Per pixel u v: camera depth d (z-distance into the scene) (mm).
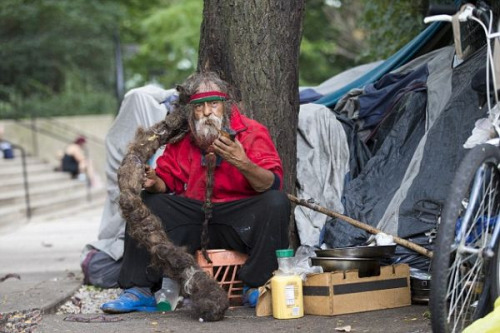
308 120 8023
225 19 7430
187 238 6730
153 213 6664
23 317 6629
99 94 29844
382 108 8180
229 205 6555
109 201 8594
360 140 8133
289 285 6137
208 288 6129
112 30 31078
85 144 25438
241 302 6801
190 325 6027
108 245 8250
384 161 7688
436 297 4676
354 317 6078
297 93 7609
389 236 6559
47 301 7184
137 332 5859
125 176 6418
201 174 6668
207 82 6434
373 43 12766
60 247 12648
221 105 6430
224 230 6656
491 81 5594
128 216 6285
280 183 6520
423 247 6785
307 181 7797
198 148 6727
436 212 6902
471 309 5102
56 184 22141
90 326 6164
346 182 7816
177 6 29062
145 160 6605
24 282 8562
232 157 6164
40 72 30203
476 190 4852
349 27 25969
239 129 6559
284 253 6195
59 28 29766
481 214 5004
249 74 7391
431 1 9867
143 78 32875
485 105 6676
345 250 6246
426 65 8125
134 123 8406
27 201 18094
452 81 7648
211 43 7523
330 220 7523
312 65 29797
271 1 7379
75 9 30188
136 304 6688
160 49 29328
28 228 16234
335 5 28734
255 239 6473
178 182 6824
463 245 4809
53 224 16938
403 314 6113
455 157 7047
